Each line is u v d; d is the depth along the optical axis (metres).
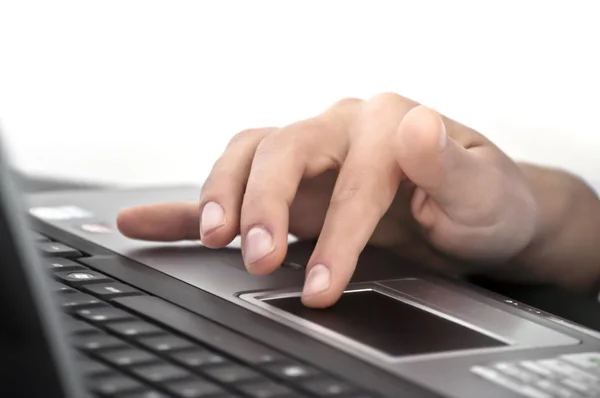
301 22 1.47
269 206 0.54
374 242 0.70
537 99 1.36
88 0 1.43
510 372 0.38
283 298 0.49
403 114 0.65
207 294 0.49
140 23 1.45
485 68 1.39
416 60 1.43
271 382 0.36
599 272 0.77
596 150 1.32
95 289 0.48
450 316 0.48
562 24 1.34
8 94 1.41
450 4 1.40
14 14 1.40
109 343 0.39
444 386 0.37
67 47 1.43
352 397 0.35
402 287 0.53
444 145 0.59
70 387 0.32
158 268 0.54
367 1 1.44
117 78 1.45
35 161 1.41
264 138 0.61
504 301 0.51
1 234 0.32
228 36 1.48
